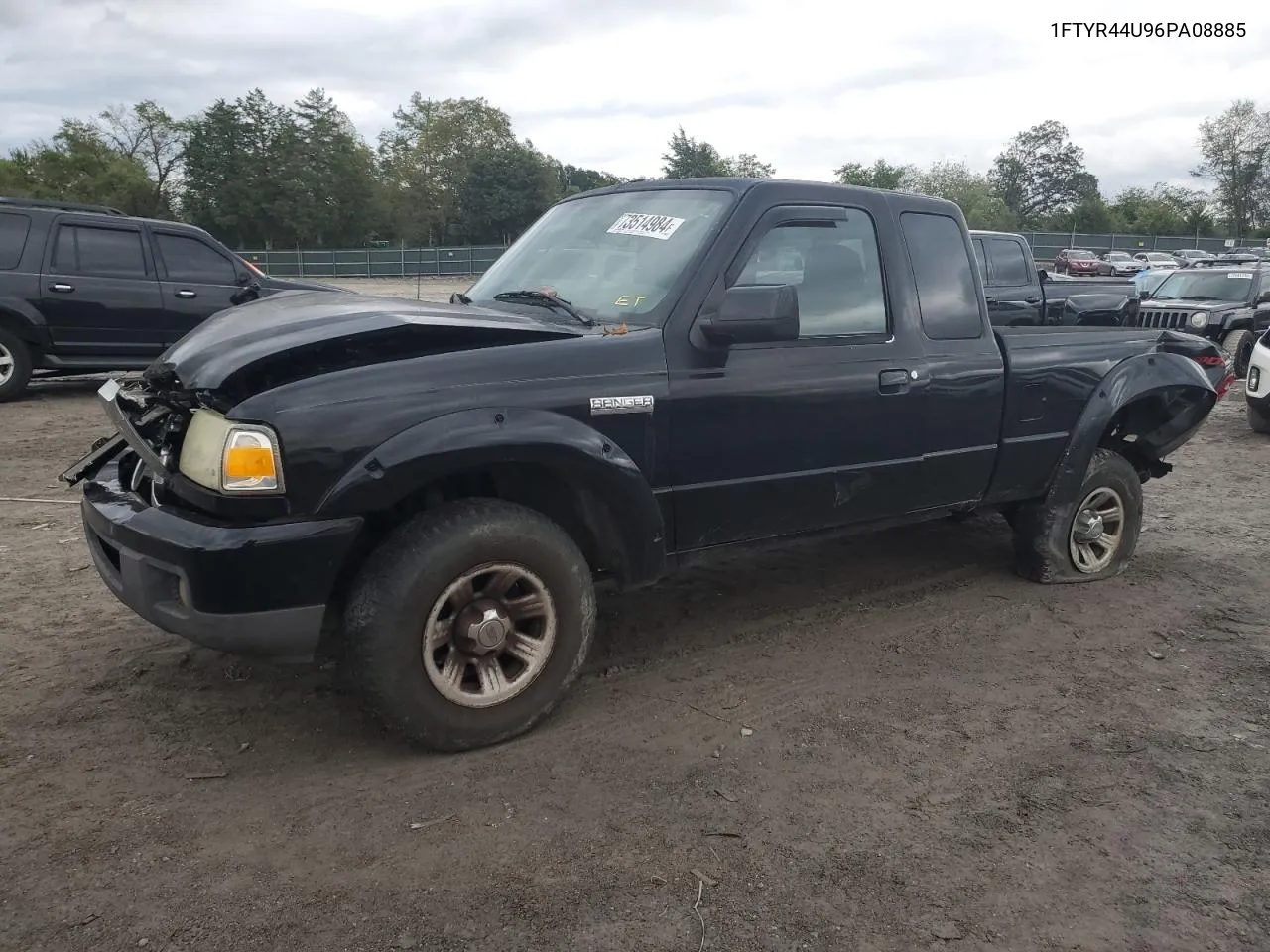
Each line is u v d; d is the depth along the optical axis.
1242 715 3.79
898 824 3.00
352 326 3.16
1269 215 74.19
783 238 3.96
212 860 2.74
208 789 3.10
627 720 3.63
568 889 2.65
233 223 72.06
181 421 3.22
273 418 2.90
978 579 5.36
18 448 8.29
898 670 4.14
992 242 12.59
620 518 3.55
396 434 3.02
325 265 50.03
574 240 4.28
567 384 3.34
